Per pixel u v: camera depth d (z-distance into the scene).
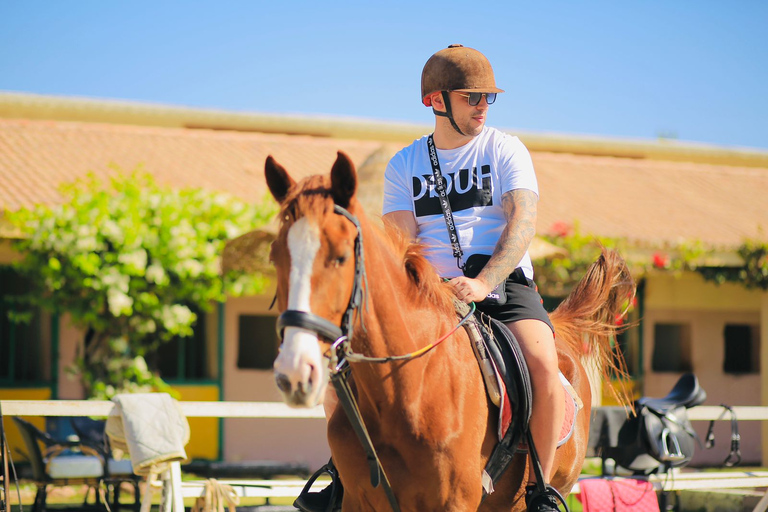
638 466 5.35
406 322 2.90
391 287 2.83
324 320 2.41
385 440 2.89
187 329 9.17
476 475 2.96
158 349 10.29
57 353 9.66
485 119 3.45
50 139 12.23
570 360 3.80
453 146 3.50
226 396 10.48
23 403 4.55
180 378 10.37
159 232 8.81
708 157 16.94
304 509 3.36
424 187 3.50
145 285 8.81
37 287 8.97
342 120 14.70
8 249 9.52
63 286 8.77
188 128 14.09
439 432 2.87
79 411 4.62
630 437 5.36
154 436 4.54
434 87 3.42
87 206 8.67
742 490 6.53
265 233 7.98
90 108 13.54
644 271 10.61
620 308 4.33
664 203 13.54
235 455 10.41
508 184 3.37
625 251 10.39
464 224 3.41
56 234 8.47
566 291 10.14
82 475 5.70
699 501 6.45
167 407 4.68
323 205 2.50
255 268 8.52
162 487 4.56
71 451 6.45
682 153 16.77
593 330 4.18
